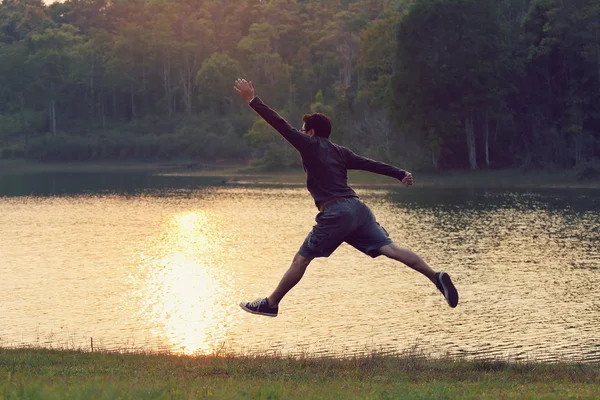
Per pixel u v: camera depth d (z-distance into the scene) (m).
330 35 160.62
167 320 23.59
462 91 88.44
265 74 159.62
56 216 58.81
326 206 7.42
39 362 12.69
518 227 47.22
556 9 85.75
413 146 94.19
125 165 142.75
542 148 89.12
